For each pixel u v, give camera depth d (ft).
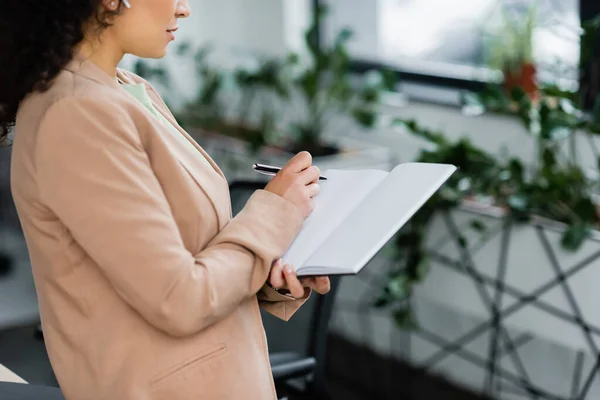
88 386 3.68
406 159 10.42
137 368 3.61
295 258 3.84
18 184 3.58
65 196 3.34
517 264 7.84
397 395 10.02
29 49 3.46
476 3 10.00
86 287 3.62
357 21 11.65
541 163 8.09
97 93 3.44
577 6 8.74
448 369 9.88
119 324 3.62
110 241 3.34
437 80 10.58
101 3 3.56
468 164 8.11
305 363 6.06
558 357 8.57
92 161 3.33
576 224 7.24
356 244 3.68
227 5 12.71
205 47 11.91
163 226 3.44
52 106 3.36
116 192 3.35
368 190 4.15
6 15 3.44
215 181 3.96
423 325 10.01
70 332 3.65
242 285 3.69
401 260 8.95
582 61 7.98
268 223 3.85
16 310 11.32
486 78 9.78
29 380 9.78
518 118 8.46
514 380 9.07
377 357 10.64
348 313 10.82
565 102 7.49
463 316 9.50
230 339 3.81
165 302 3.41
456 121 9.77
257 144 10.52
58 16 3.47
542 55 9.14
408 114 10.39
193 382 3.66
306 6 12.03
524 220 7.66
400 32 11.14
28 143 3.46
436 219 8.48
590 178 8.18
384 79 10.13
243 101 12.34
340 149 10.23
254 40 12.57
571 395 8.52
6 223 13.93
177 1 3.76
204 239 3.80
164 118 4.13
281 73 11.21
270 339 6.71
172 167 3.67
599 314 7.24
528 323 7.88
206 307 3.50
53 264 3.61
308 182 4.11
